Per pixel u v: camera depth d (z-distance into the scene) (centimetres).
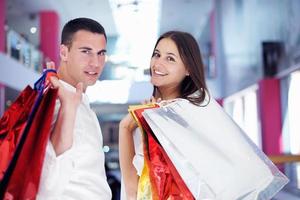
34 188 105
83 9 1438
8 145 112
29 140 106
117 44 1781
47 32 1381
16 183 103
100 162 129
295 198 511
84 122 128
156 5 1437
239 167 132
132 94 1592
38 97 110
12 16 1448
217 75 1546
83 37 131
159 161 141
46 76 121
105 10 1459
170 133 137
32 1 1319
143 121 145
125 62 1669
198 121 139
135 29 1702
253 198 132
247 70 1121
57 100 123
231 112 1440
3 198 102
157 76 158
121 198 162
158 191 138
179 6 1470
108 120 1892
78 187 121
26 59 1171
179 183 137
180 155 136
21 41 1134
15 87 1059
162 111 141
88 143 126
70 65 133
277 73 908
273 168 138
